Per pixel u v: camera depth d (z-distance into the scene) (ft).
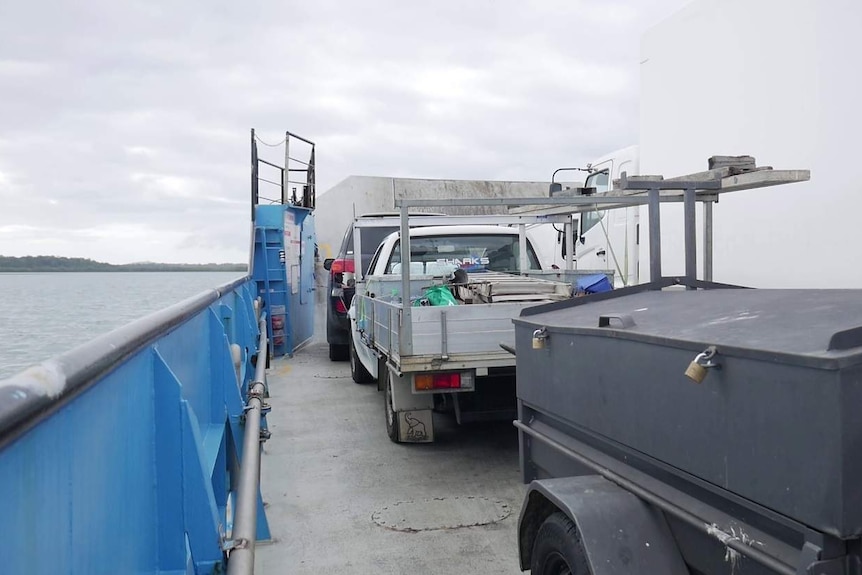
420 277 23.39
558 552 8.25
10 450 3.78
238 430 15.17
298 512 16.05
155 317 8.39
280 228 40.22
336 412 25.82
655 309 9.04
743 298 8.55
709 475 6.31
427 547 14.01
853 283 15.07
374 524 15.23
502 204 15.17
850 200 15.11
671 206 21.79
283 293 40.55
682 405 6.66
